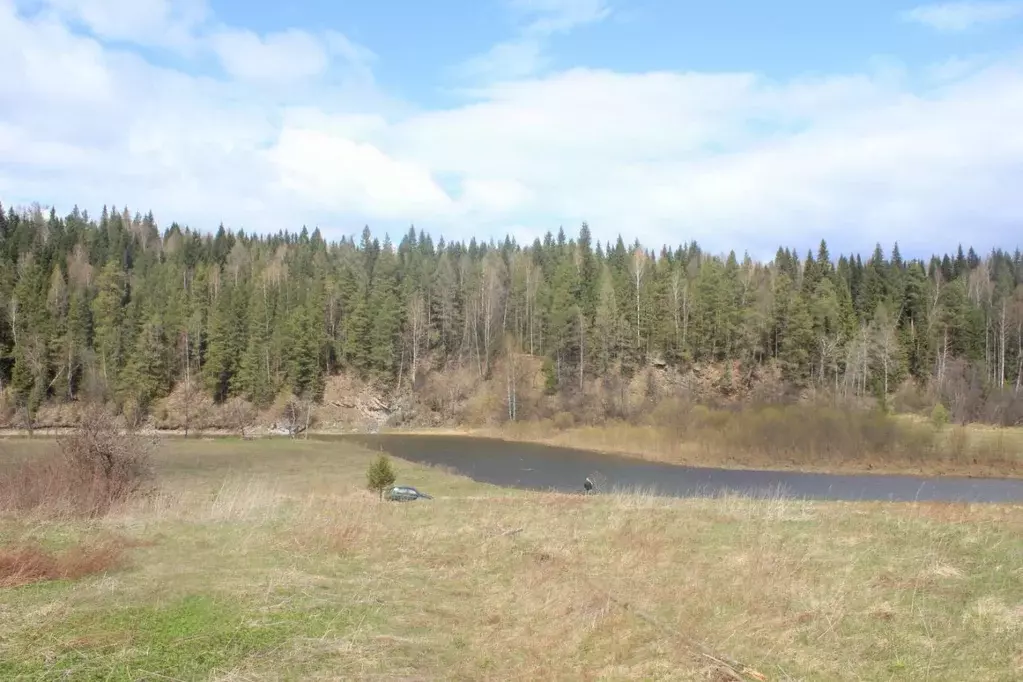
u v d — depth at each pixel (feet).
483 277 352.90
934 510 64.54
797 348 256.52
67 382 256.32
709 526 55.62
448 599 35.99
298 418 277.64
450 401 297.33
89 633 27.25
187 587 34.78
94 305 279.69
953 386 235.61
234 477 129.90
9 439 198.90
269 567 40.42
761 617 32.73
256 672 24.22
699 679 25.71
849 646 29.09
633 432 210.38
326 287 333.62
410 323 323.37
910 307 302.86
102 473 64.49
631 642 29.58
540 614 33.19
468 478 137.59
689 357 285.43
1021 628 30.73
